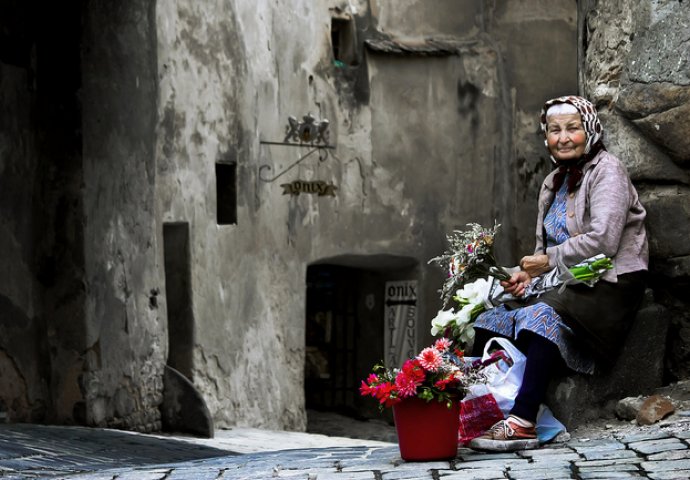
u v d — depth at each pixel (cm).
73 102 1052
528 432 587
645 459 511
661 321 657
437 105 1652
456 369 562
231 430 1284
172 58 1301
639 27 691
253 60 1433
